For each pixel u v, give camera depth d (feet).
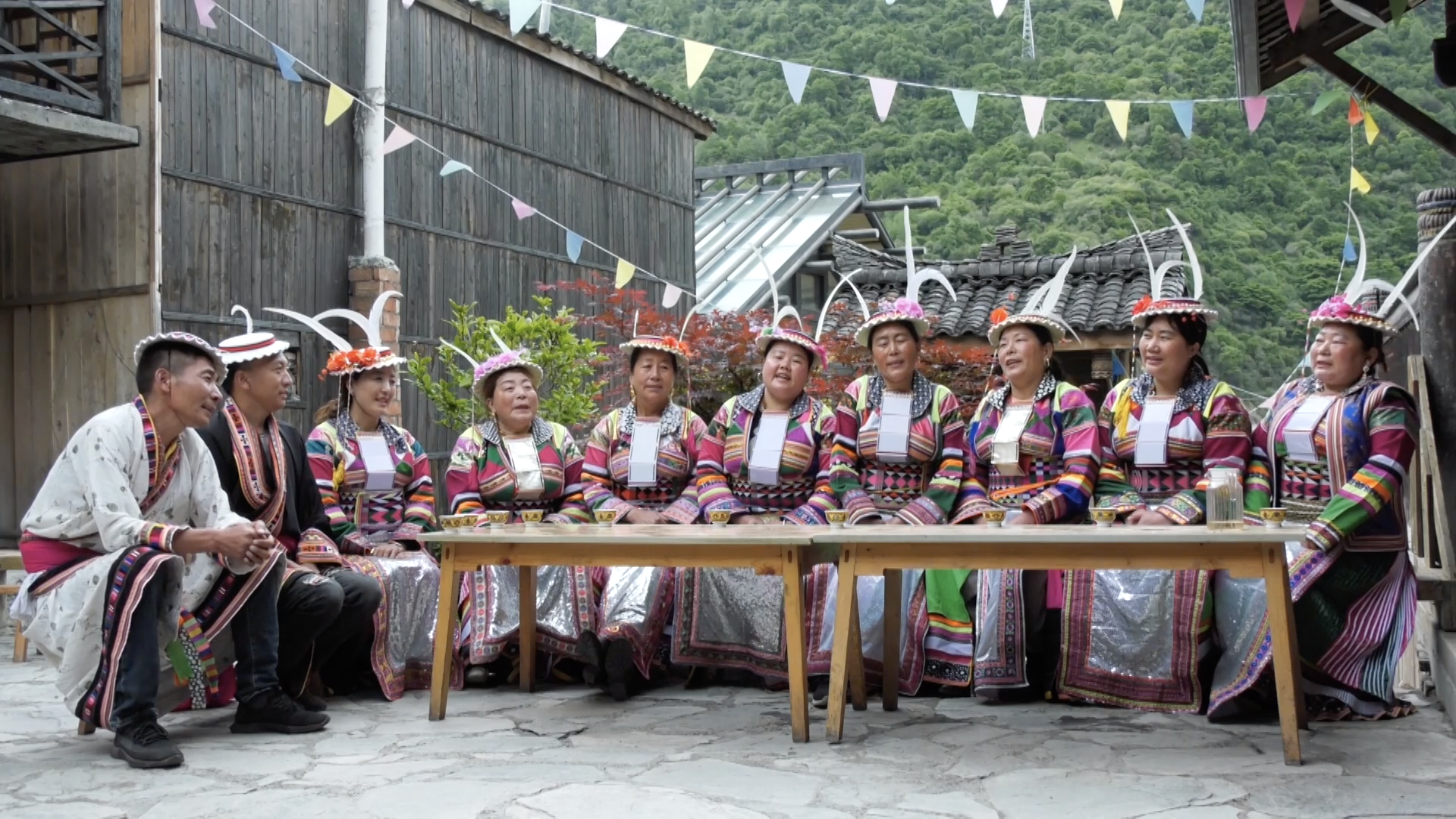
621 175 41.24
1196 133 66.74
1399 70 59.36
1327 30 19.38
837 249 42.83
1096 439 14.89
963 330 36.73
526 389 16.98
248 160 27.63
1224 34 68.95
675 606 15.87
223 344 13.98
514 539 13.12
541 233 37.19
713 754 12.05
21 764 11.79
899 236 65.00
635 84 41.01
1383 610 13.28
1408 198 59.26
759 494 16.25
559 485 17.03
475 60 34.58
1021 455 15.25
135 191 23.44
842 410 16.11
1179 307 14.55
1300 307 58.85
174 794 10.67
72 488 11.94
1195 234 56.24
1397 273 55.57
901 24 77.51
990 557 11.91
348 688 15.79
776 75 77.71
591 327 39.11
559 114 38.06
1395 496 13.32
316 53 29.40
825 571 15.37
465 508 16.75
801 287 54.34
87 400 23.88
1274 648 11.40
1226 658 13.46
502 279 35.50
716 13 82.43
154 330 23.34
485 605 16.07
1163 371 14.66
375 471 16.72
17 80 23.21
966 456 15.65
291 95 28.73
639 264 42.19
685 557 12.71
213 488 12.77
